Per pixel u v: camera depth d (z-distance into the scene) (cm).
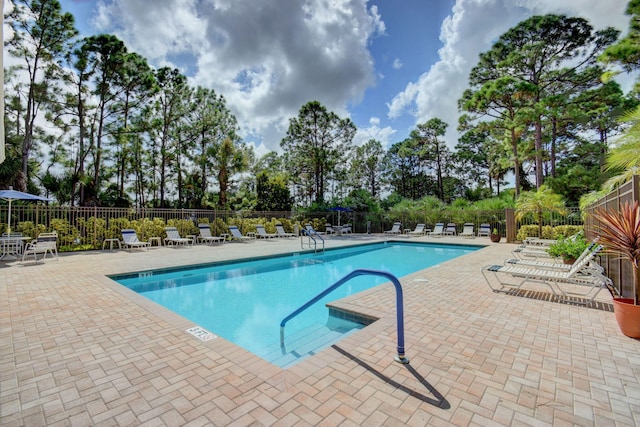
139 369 274
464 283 619
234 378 259
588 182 1706
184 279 802
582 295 529
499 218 1809
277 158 3500
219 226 1583
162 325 382
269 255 1059
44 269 758
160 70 2125
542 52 1825
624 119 616
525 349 314
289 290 715
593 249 515
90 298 500
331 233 2144
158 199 2384
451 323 392
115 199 2053
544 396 232
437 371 270
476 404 222
